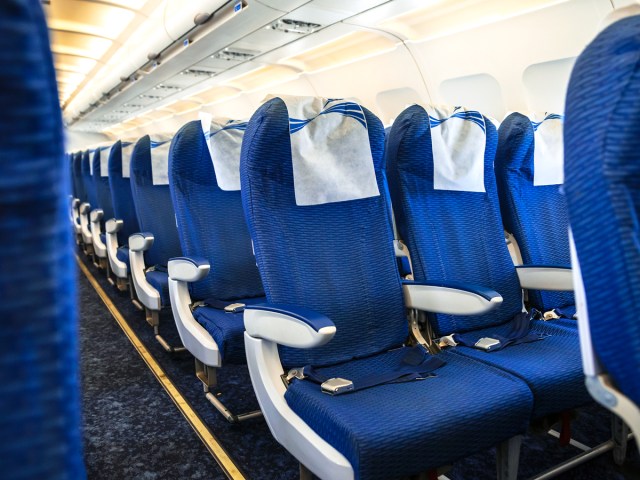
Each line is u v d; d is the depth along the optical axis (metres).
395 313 1.92
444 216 2.16
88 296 5.02
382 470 1.24
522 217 2.48
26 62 0.35
